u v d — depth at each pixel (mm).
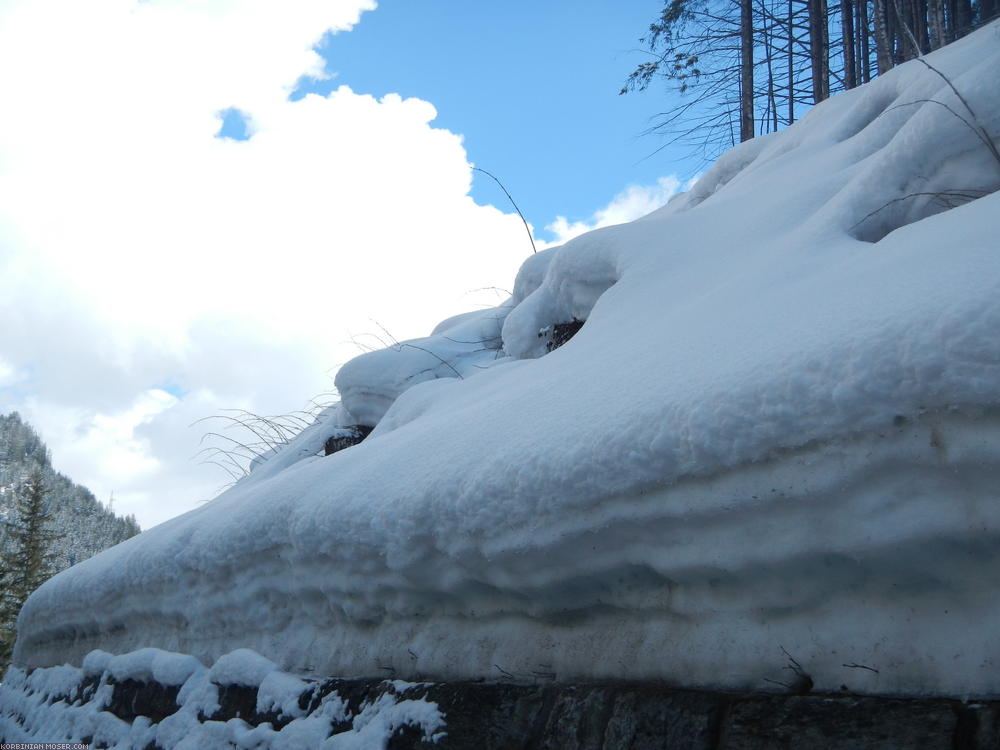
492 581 3033
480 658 3189
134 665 5035
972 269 2059
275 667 4086
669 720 2355
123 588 5535
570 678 2861
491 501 2863
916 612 2059
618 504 2512
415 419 5668
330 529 3631
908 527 1939
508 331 6473
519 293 7473
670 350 3023
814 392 2055
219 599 4578
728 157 8211
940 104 3982
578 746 2553
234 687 4176
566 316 6066
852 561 2111
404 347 7906
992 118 3844
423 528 3145
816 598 2232
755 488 2184
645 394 2635
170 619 5145
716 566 2355
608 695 2564
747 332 2699
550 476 2666
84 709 5457
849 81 15242
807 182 5246
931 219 3158
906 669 2033
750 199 5613
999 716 1771
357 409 7855
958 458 1835
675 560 2461
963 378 1793
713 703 2295
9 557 28031
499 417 3416
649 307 4473
